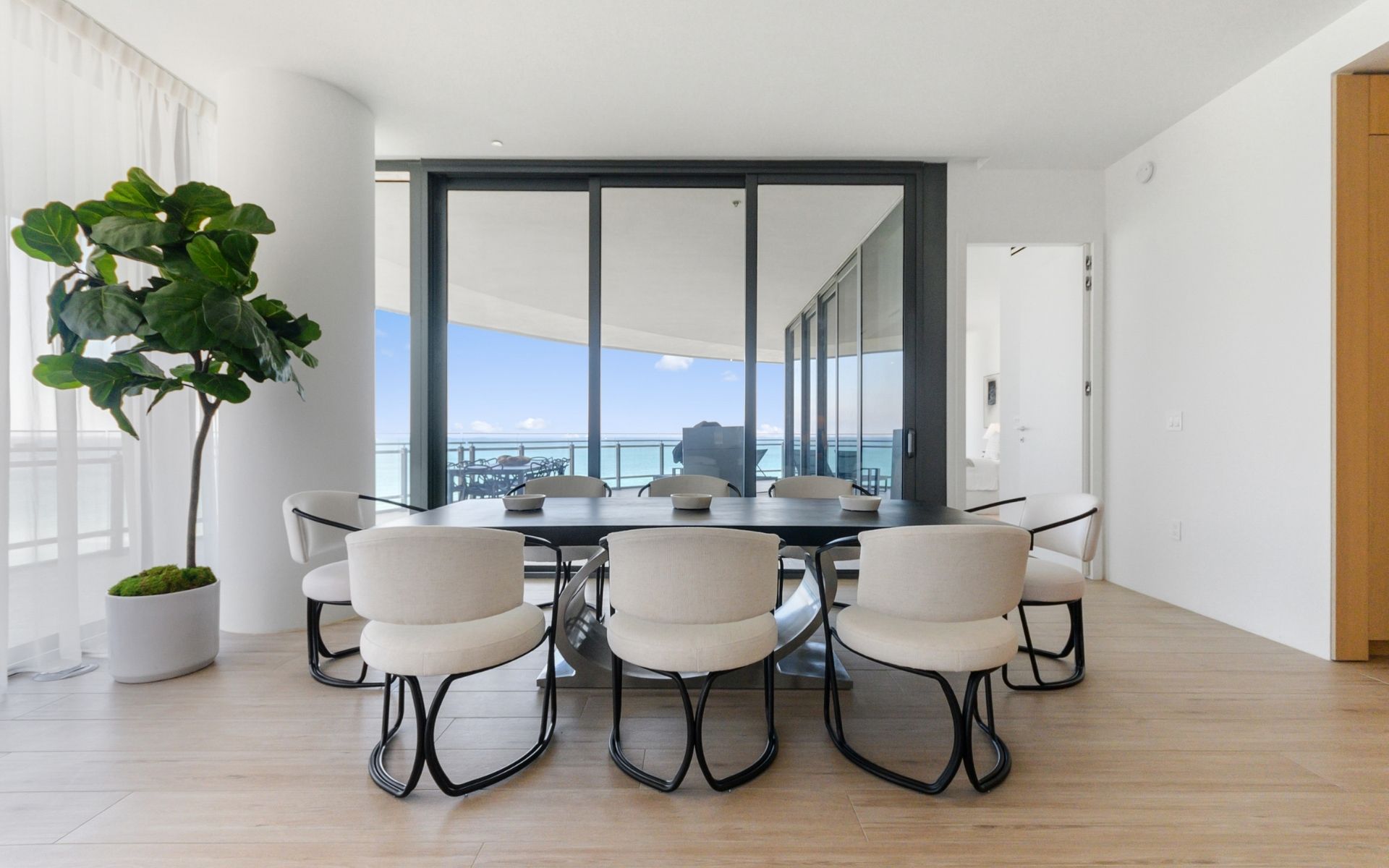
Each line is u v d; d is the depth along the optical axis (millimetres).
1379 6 2590
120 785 1771
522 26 2826
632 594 1703
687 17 2764
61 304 2365
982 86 3307
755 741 2043
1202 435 3471
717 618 1662
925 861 1455
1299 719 2188
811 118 3643
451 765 1892
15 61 2596
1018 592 1726
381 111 3557
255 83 3145
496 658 1714
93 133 2873
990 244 4363
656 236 4285
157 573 2656
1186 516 3588
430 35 2891
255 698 2369
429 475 4234
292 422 3178
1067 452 4559
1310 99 2863
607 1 2664
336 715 2223
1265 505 3078
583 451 4324
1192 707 2291
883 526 2137
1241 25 2785
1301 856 1475
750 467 4309
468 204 4312
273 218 3141
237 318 2400
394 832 1563
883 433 4398
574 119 3641
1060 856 1473
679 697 2424
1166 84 3270
